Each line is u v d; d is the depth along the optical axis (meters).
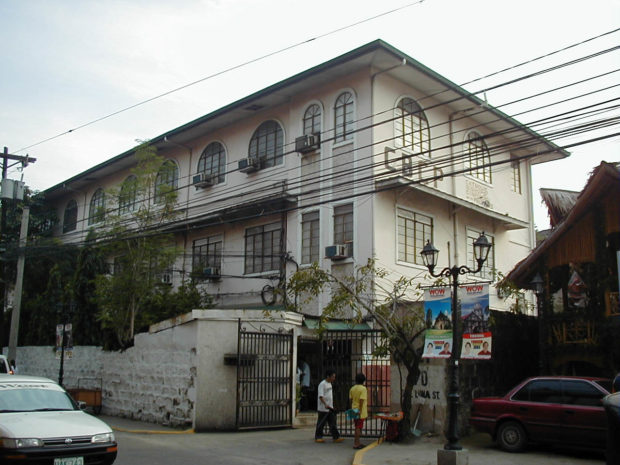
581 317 15.41
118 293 21.59
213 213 25.00
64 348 20.30
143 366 18.69
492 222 26.19
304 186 21.72
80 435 9.24
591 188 15.05
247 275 24.56
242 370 16.36
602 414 11.51
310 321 18.00
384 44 20.00
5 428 8.91
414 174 20.95
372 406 15.13
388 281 20.39
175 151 29.67
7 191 26.05
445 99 23.75
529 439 12.30
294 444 13.80
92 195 35.06
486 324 13.34
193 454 12.31
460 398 14.34
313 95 23.22
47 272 31.83
